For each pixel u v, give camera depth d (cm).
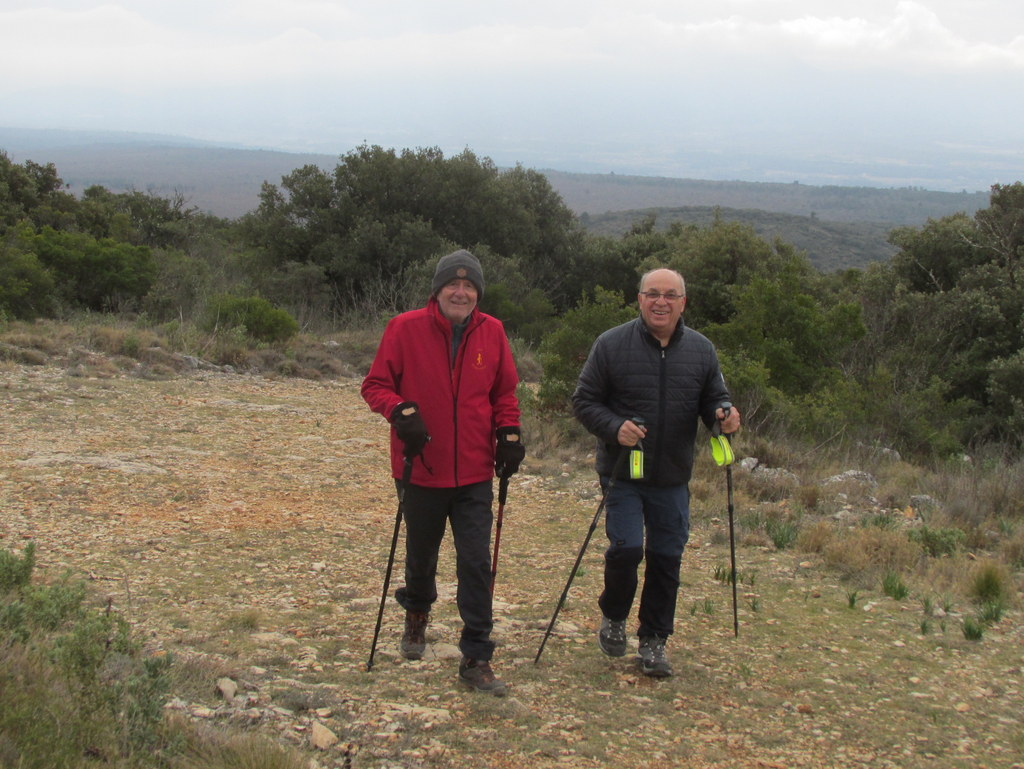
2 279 1616
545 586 587
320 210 2520
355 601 522
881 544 696
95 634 325
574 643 484
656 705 410
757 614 554
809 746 378
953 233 2014
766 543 718
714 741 377
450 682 412
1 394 1077
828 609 571
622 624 460
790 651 493
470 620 405
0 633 341
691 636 508
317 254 2498
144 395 1180
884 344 1672
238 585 534
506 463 411
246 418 1105
